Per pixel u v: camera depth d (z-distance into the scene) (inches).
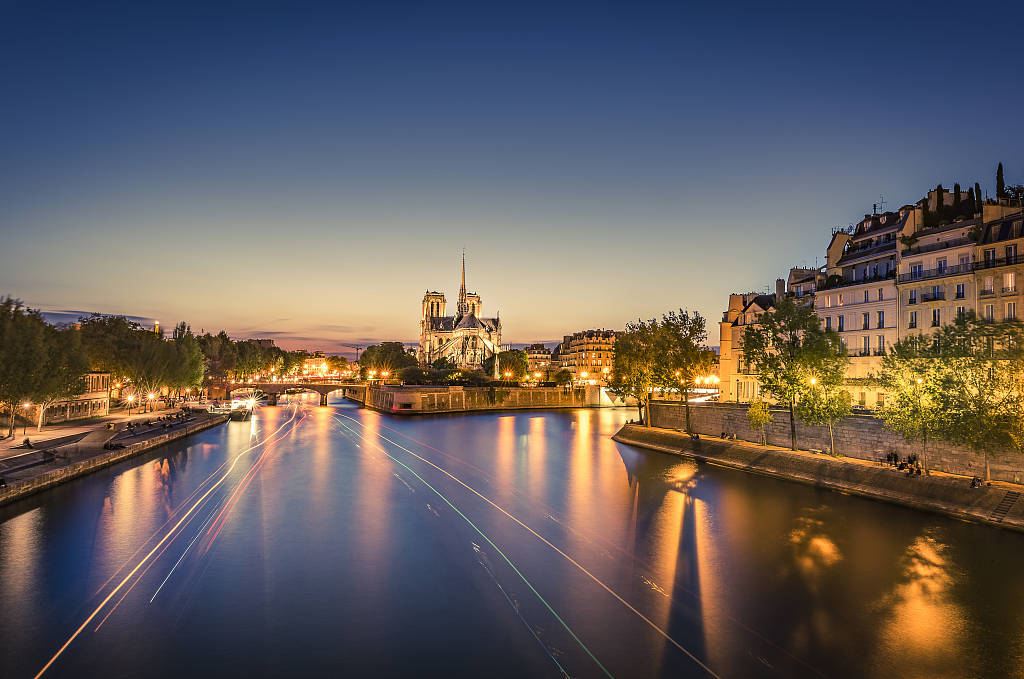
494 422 5831.7
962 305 2679.6
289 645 1226.0
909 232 3038.9
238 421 5797.2
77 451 2977.4
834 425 2640.3
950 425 1988.2
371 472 3043.8
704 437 3393.2
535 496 2474.2
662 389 3769.7
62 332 3855.8
